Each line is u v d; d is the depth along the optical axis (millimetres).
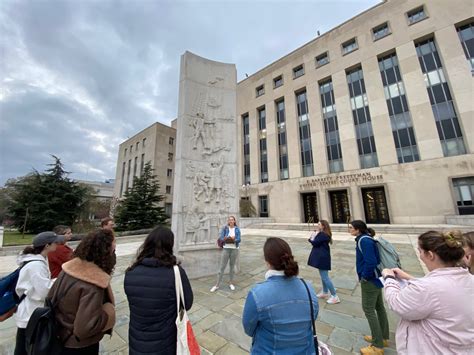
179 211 5996
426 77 16797
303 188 21734
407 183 16281
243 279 5523
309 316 1373
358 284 4930
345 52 21203
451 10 16281
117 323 3432
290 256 1456
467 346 1157
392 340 2836
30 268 2010
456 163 14719
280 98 25375
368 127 18938
